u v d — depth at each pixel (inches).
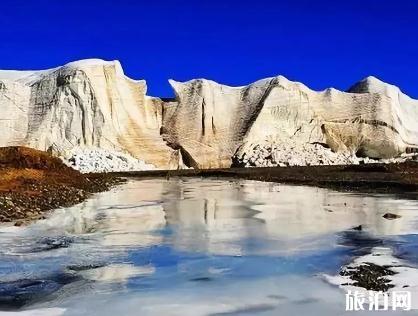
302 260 580.7
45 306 439.5
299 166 2957.7
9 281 507.2
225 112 3634.4
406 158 3486.7
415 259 574.6
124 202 1175.6
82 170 2736.2
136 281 508.1
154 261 583.8
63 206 1073.5
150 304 444.1
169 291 477.7
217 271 541.6
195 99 3587.6
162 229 788.0
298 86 3673.7
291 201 1186.0
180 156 3366.1
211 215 944.9
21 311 427.5
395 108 3762.3
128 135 3316.9
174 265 565.9
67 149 3016.7
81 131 3142.2
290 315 416.5
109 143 3179.1
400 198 1221.7
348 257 589.9
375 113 3602.4
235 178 2257.6
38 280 511.2
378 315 408.5
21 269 550.0
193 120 3518.7
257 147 3358.8
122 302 448.8
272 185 1766.7
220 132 3545.8
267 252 621.9
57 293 472.1
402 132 3703.3
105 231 767.7
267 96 3572.8
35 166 1651.1
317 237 712.4
